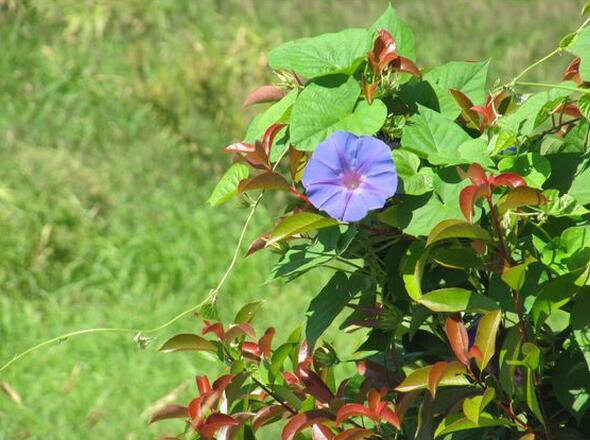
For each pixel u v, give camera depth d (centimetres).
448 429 203
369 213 209
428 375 204
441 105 212
